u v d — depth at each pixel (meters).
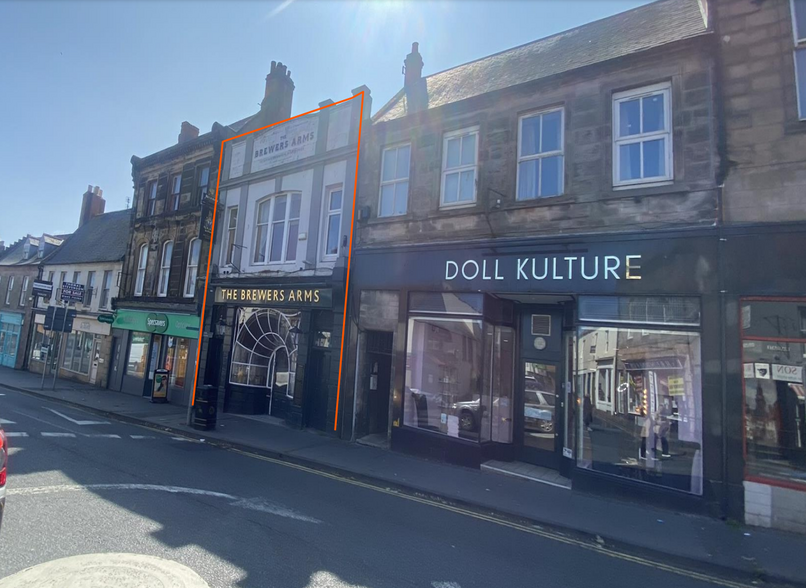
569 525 6.09
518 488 7.66
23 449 8.02
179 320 16.72
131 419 12.51
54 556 4.16
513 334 9.66
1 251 34.16
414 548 5.13
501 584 4.44
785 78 6.80
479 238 9.32
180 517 5.40
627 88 8.10
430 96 11.65
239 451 9.60
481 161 9.57
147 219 19.56
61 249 28.11
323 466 8.57
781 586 4.80
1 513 3.70
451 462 9.08
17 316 28.09
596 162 8.19
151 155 20.05
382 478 7.83
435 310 9.80
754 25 7.09
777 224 6.56
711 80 7.31
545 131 9.02
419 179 10.53
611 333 7.69
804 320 6.34
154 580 3.70
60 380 21.80
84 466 7.25
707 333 6.84
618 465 7.38
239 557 4.48
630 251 7.59
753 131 6.91
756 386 6.50
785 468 6.23
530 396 9.37
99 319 19.55
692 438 6.86
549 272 8.34
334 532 5.39
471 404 9.04
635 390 7.40
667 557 5.35
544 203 8.56
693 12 8.84
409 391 9.98
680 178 7.38
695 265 7.04
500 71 11.00
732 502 6.39
